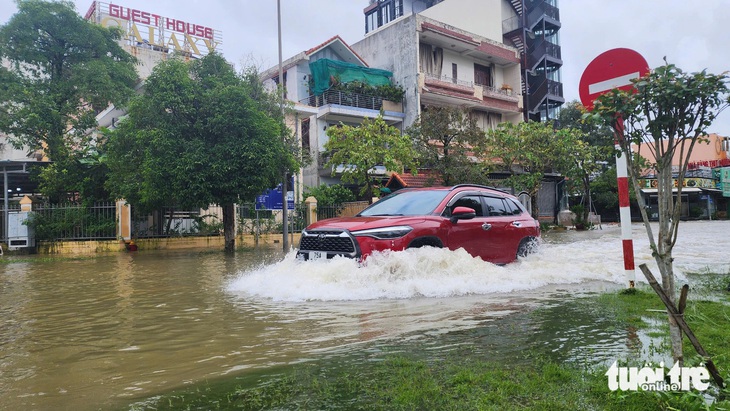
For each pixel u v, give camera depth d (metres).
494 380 2.72
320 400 2.54
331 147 19.94
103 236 17.84
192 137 14.60
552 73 38.25
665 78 2.74
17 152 29.88
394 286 5.70
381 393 2.59
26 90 20.45
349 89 27.75
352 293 5.58
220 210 20.73
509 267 7.22
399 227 6.11
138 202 16.66
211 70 15.59
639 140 2.95
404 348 3.45
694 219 42.28
